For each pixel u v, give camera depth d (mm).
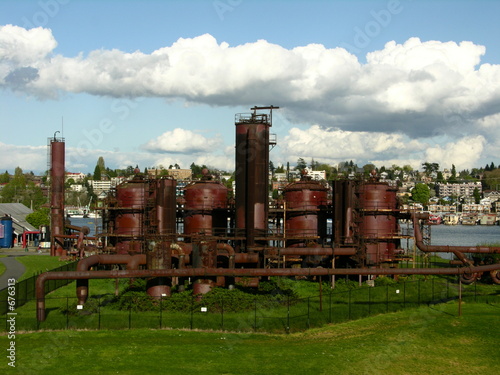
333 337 47594
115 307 56031
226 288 62281
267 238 73250
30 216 141875
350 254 72812
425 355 42531
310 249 71250
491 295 66375
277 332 48906
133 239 78750
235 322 51500
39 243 122875
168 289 59125
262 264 71500
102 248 81375
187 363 39562
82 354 41062
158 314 53750
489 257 79125
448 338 46625
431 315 55062
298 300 58938
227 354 41781
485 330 48969
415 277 78750
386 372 38906
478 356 42438
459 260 80000
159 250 59312
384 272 58562
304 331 49531
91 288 67125
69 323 49844
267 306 57094
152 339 45406
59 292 64938
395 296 65062
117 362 39406
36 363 38906
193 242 63531
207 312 54844
